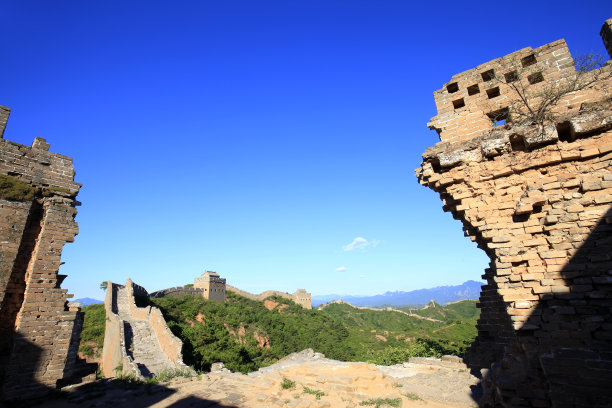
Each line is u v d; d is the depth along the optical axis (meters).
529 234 6.11
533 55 7.37
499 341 9.71
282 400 8.79
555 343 5.29
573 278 5.46
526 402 5.32
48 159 9.80
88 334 32.19
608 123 5.82
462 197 7.01
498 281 6.11
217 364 14.39
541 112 6.53
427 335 52.53
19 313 8.54
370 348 50.69
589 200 5.72
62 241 9.45
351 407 8.19
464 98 7.83
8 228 8.59
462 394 8.20
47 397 8.42
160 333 26.72
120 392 9.38
